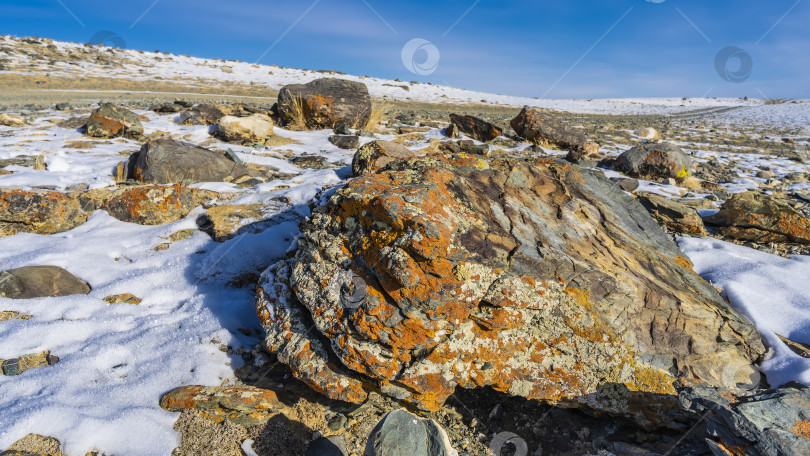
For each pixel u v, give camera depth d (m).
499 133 11.73
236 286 4.55
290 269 3.65
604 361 3.24
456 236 3.25
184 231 5.46
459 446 3.12
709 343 3.45
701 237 5.87
